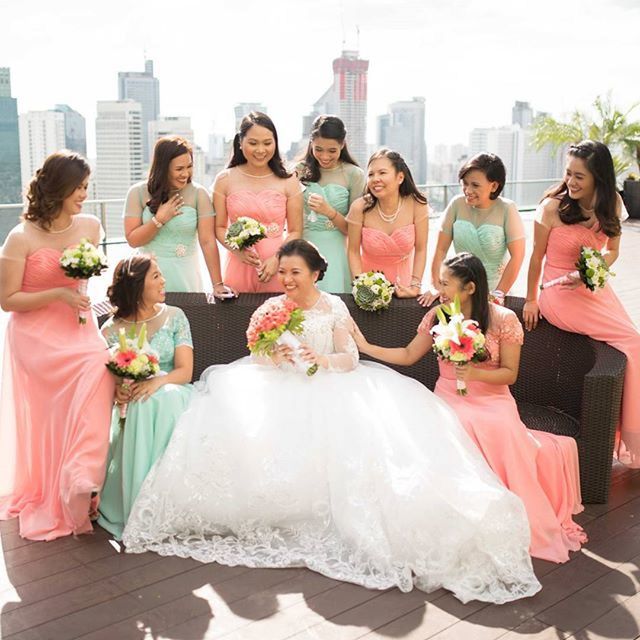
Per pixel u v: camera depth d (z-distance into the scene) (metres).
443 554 3.09
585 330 4.14
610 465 3.77
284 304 3.72
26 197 3.67
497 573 3.13
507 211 4.43
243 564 3.22
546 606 2.94
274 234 4.56
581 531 3.50
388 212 4.50
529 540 3.18
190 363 3.88
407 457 3.31
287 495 3.35
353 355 3.80
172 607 2.92
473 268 3.68
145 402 3.58
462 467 3.29
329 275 4.75
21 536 3.48
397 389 3.65
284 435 3.45
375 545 3.17
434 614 2.89
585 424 3.74
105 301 4.52
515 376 3.79
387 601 2.97
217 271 4.55
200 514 3.41
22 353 3.69
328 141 4.59
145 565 3.22
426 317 3.90
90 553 3.33
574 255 4.18
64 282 3.75
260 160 4.43
